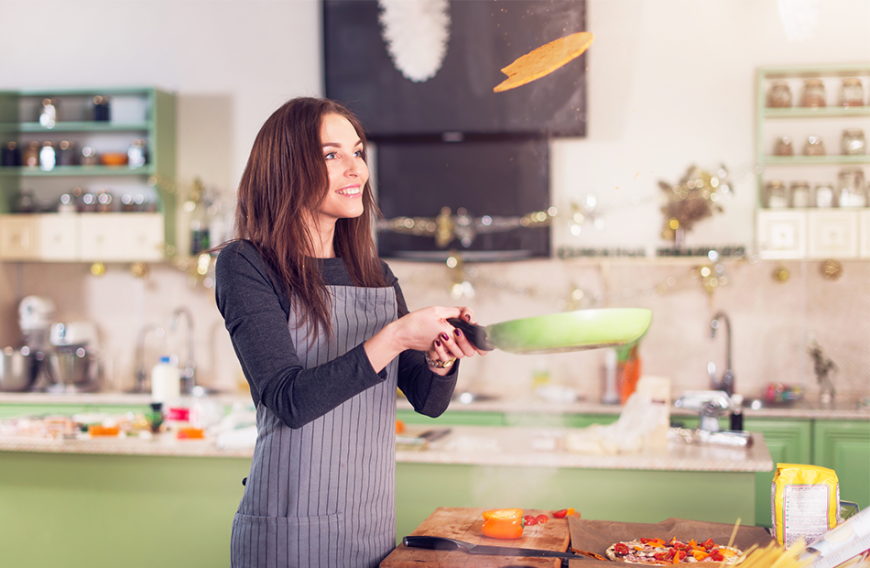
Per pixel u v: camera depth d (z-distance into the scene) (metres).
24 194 4.09
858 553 1.04
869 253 3.48
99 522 2.55
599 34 3.84
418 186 3.96
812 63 3.72
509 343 1.07
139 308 4.21
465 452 2.41
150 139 3.97
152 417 2.76
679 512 2.33
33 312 4.07
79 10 4.23
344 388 1.09
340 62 3.96
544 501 2.41
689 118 3.79
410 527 2.48
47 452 2.58
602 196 3.86
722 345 3.80
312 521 1.26
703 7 3.78
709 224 3.79
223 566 2.49
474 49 3.85
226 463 2.49
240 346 1.22
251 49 4.12
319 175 1.28
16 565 2.60
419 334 1.09
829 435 3.26
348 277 1.44
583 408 3.43
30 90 3.98
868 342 3.71
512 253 3.91
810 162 3.58
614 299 3.86
